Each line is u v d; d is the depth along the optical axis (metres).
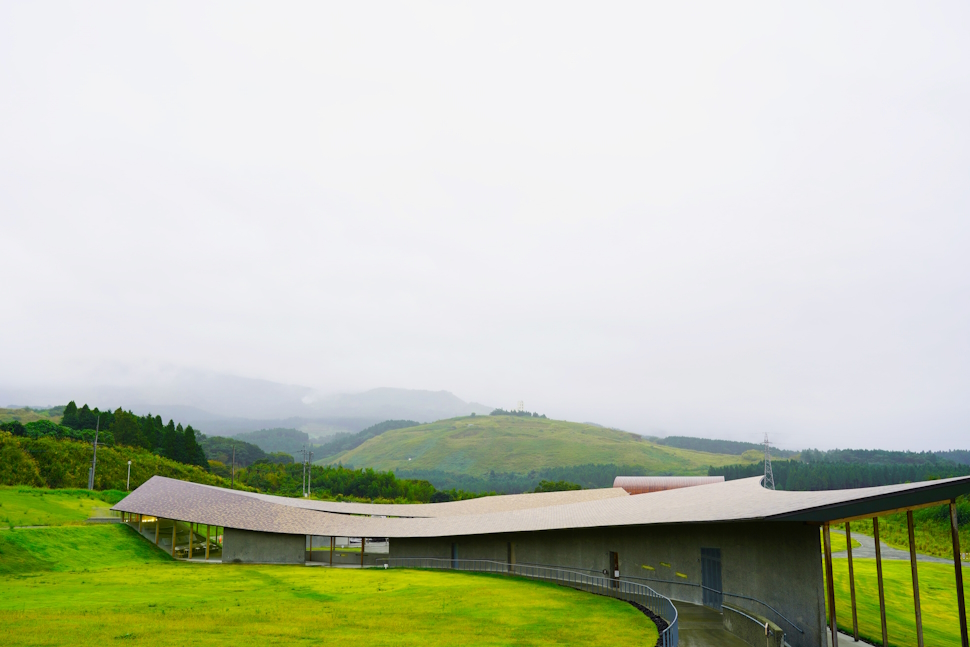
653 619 27.22
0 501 60.31
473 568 47.91
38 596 32.50
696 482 70.38
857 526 88.31
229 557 50.75
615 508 43.53
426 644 22.64
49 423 98.50
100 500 70.25
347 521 53.94
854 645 26.12
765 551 27.03
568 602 31.84
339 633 24.48
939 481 22.34
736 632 24.17
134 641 22.44
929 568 55.28
